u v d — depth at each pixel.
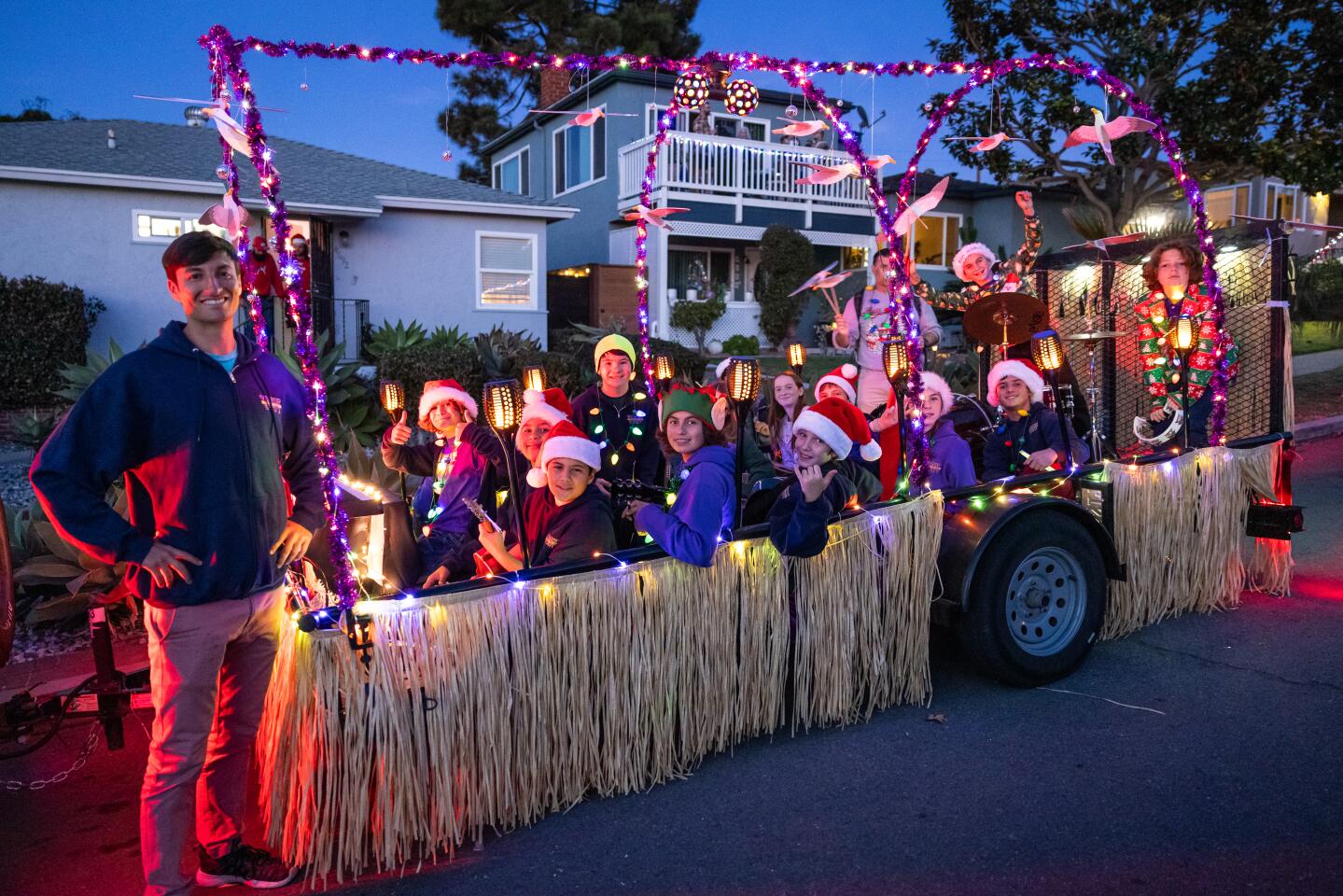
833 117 3.65
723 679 3.17
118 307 13.18
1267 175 13.62
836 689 3.38
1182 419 4.43
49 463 2.12
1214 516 4.41
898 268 3.58
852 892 2.45
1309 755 3.09
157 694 2.31
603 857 2.66
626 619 2.96
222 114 2.61
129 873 2.65
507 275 16.14
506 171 23.84
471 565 3.58
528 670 2.80
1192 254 4.55
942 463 4.10
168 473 2.24
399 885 2.56
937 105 4.05
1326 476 7.60
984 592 3.54
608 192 19.25
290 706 2.52
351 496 3.26
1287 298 4.70
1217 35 12.93
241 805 2.56
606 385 4.58
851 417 3.17
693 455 3.20
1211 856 2.55
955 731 3.37
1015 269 5.36
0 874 2.65
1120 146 13.41
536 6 25.02
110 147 14.05
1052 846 2.63
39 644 4.49
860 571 3.40
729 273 20.09
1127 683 3.74
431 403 4.04
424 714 2.63
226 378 2.31
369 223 14.88
